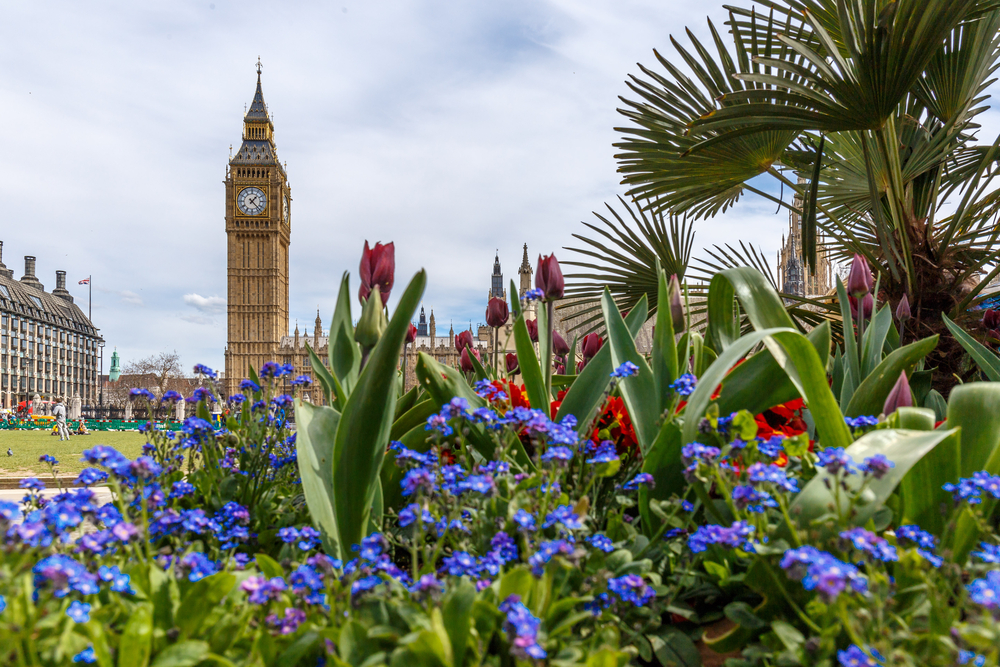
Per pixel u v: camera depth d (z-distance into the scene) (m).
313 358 2.23
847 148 5.74
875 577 1.03
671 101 5.21
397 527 1.79
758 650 1.12
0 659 0.85
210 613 1.09
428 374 1.91
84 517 1.26
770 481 1.14
